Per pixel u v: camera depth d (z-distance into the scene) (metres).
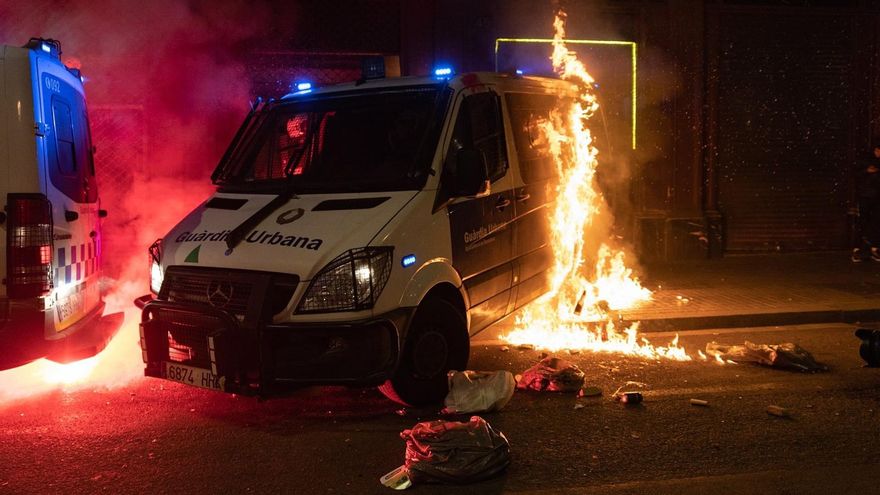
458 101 5.96
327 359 4.91
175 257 5.39
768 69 12.33
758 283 10.23
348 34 10.73
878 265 11.66
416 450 4.31
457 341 5.68
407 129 5.85
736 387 6.05
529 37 11.32
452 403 5.38
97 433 5.09
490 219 6.13
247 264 5.05
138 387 6.13
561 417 5.35
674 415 5.39
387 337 5.05
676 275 10.86
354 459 4.63
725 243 12.52
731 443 4.85
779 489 4.10
